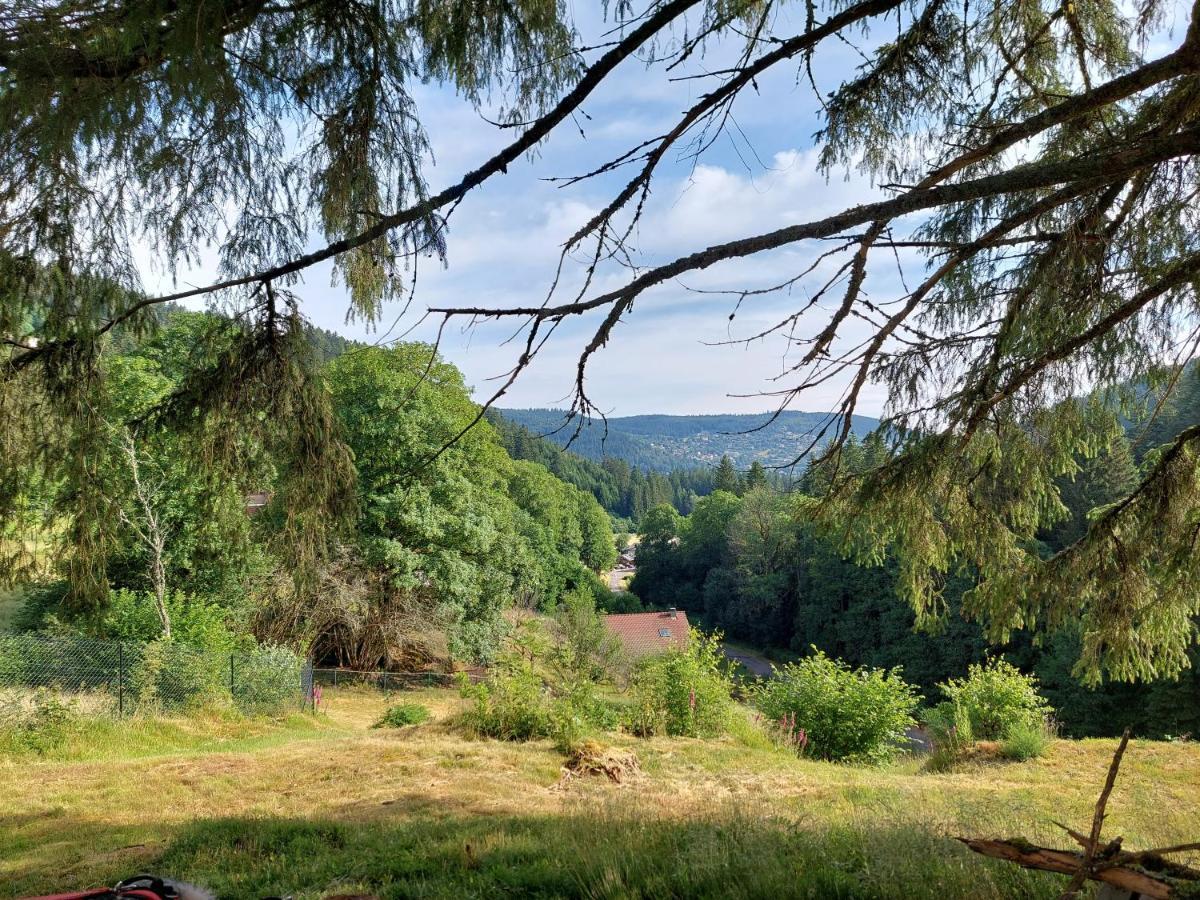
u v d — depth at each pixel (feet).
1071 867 5.81
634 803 24.17
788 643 181.47
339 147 10.28
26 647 44.55
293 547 11.92
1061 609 16.17
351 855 19.11
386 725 57.88
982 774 32.68
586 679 45.32
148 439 11.16
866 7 8.40
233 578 64.28
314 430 11.37
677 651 45.52
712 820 19.15
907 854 13.75
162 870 18.74
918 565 16.56
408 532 85.35
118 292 10.02
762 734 42.37
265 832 21.66
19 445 10.14
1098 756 35.04
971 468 15.64
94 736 39.73
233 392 10.97
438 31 9.87
